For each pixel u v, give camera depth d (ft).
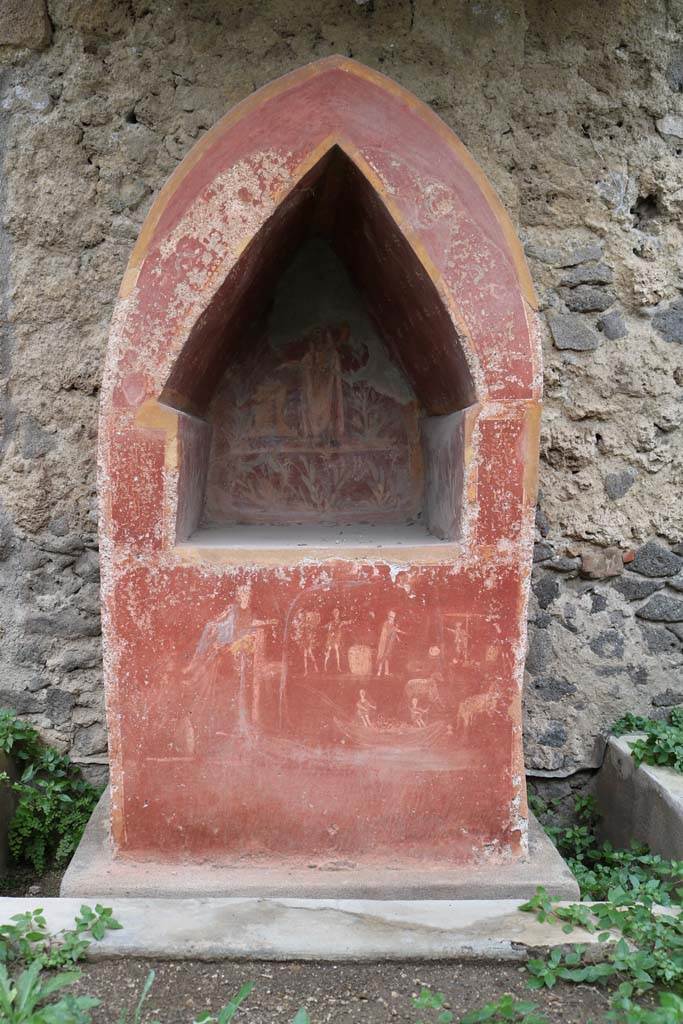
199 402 10.21
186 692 8.50
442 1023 6.61
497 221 8.50
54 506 10.90
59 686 11.07
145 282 8.29
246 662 8.51
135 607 8.43
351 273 11.18
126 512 8.36
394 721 8.63
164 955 7.34
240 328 10.46
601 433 11.11
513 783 8.69
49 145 10.63
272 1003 6.89
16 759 10.86
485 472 8.50
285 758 8.59
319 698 8.57
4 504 10.85
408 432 11.34
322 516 11.27
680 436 11.23
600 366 11.03
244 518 11.17
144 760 8.54
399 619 8.55
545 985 7.14
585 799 11.21
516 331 8.46
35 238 10.68
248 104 8.34
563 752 11.28
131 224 10.73
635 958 7.13
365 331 11.34
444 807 8.68
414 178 8.43
